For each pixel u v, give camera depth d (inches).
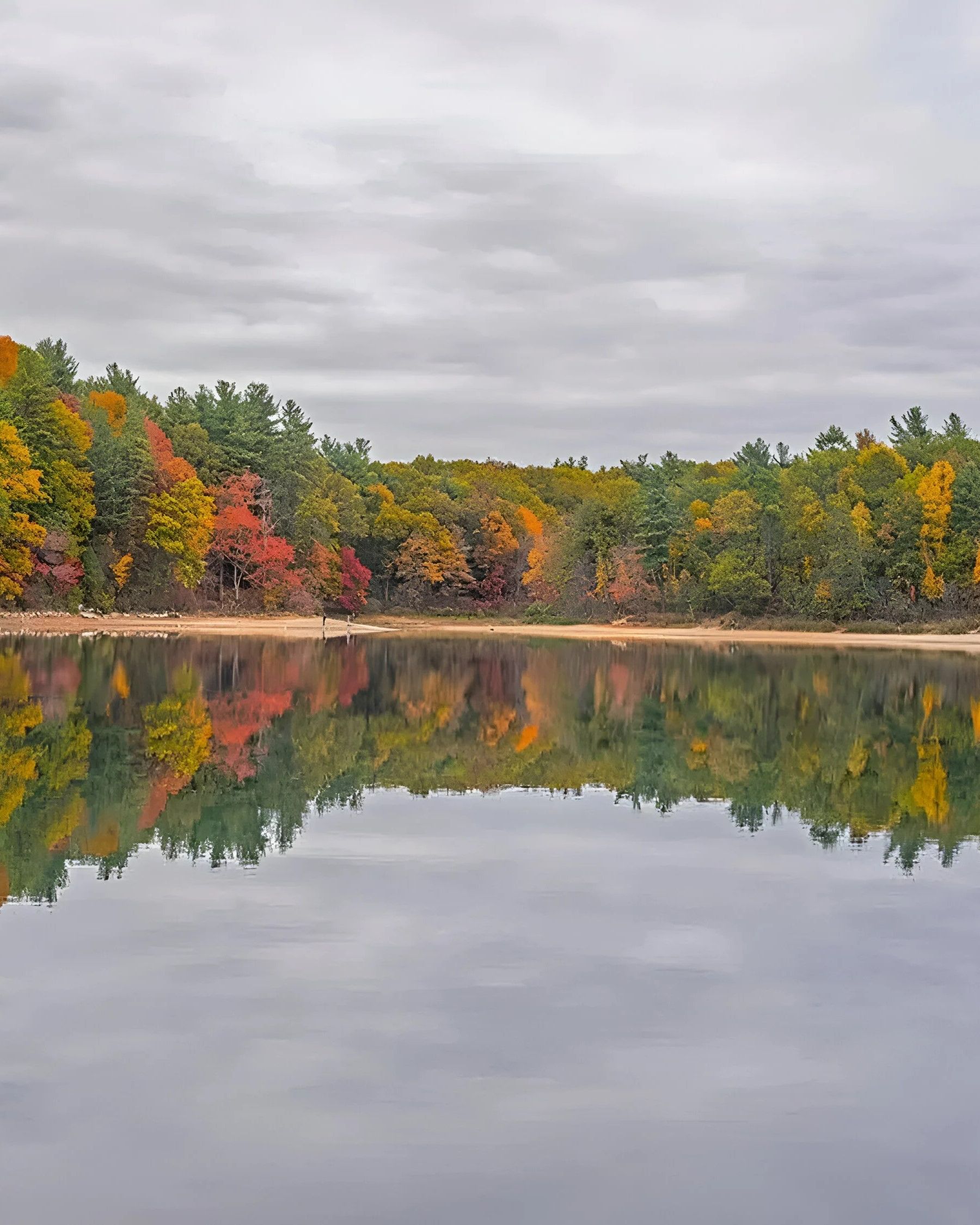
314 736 1346.0
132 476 4087.1
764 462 5999.0
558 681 2304.4
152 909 619.8
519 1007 493.7
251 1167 367.6
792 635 4424.2
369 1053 446.6
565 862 744.3
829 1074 437.7
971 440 6245.1
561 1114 403.5
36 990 502.0
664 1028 474.9
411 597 6141.7
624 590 5172.2
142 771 1047.6
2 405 3422.7
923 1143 390.0
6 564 3390.7
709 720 1620.3
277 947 563.2
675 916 628.4
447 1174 365.4
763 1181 365.7
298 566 5132.9
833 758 1244.5
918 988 525.0
